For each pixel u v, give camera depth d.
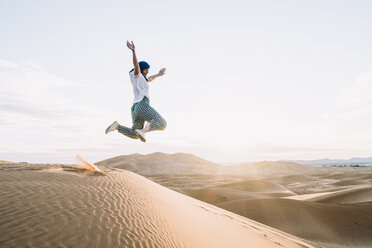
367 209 20.75
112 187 5.70
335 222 19.92
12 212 3.73
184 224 5.15
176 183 71.00
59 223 3.61
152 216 4.70
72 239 3.31
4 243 3.03
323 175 93.88
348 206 21.56
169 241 3.99
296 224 20.14
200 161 196.25
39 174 5.86
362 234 18.05
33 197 4.31
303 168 173.25
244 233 7.25
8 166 6.90
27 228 3.38
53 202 4.23
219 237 5.44
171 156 197.50
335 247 16.42
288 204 22.84
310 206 22.28
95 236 3.47
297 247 9.16
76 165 8.39
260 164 182.50
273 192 44.97
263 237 8.10
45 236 3.27
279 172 137.88
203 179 85.19
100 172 7.12
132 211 4.59
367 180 64.62
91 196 4.82
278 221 20.72
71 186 5.20
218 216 8.59
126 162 161.88
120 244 3.43
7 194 4.32
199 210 7.99
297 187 61.28
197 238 4.71
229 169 163.88
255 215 21.73
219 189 38.88
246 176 97.69
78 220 3.78
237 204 24.03
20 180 5.20
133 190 5.99
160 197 6.60
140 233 3.86
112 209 4.43
